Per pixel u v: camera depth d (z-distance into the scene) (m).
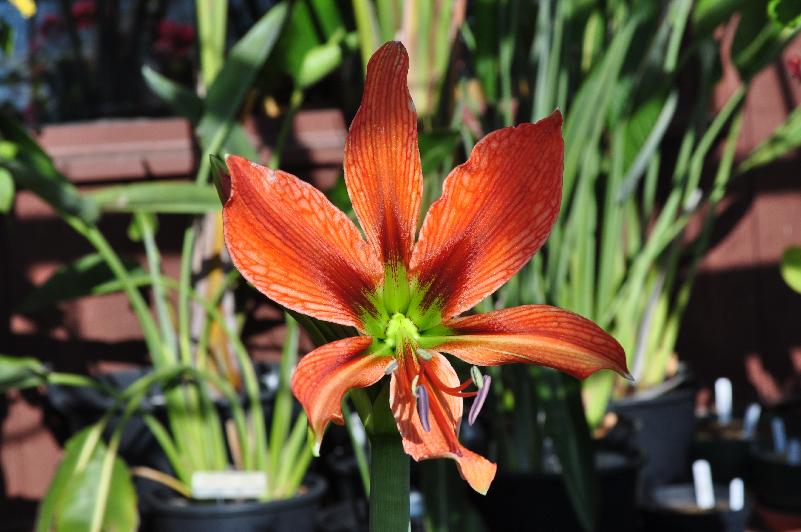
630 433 1.70
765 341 2.01
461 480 1.55
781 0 1.34
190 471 1.69
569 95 1.79
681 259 2.01
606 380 1.71
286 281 0.76
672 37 1.77
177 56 2.13
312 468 1.88
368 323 0.81
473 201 0.80
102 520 1.46
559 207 0.78
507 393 1.72
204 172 1.64
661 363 1.88
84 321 1.93
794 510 1.73
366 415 0.81
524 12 1.79
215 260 1.78
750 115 2.00
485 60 1.68
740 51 1.67
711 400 2.02
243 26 2.11
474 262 0.82
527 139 0.77
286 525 1.61
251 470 1.68
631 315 1.78
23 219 1.91
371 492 0.81
